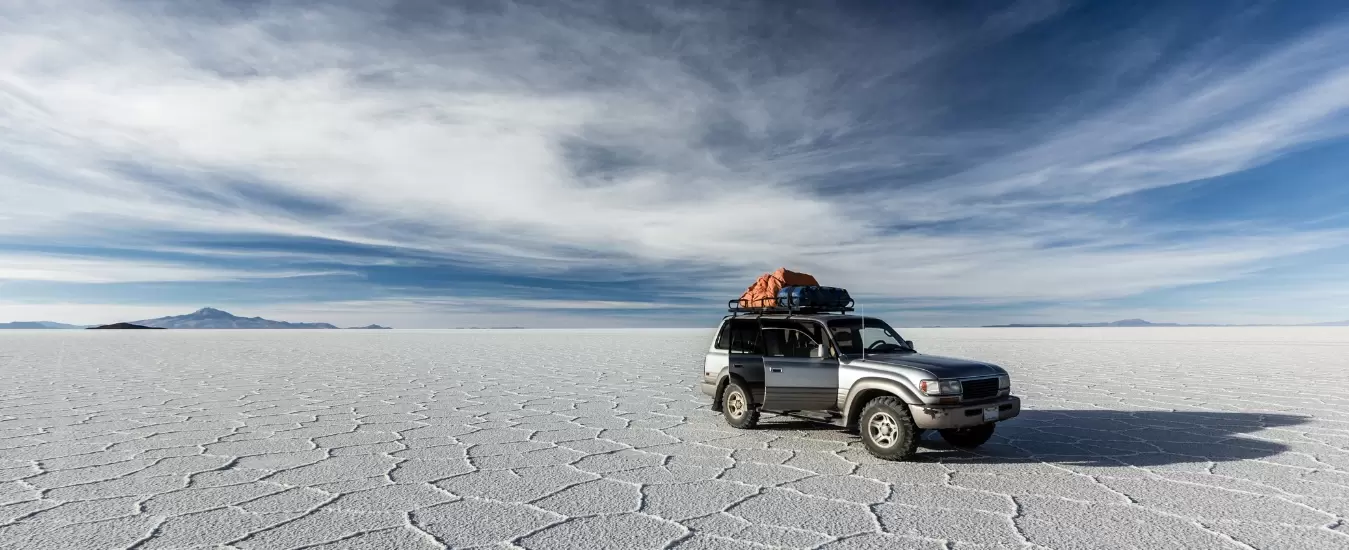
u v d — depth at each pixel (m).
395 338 52.66
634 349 31.70
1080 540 4.47
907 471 6.51
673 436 8.40
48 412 10.41
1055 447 7.68
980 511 5.15
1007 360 21.86
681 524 4.83
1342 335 52.00
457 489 5.80
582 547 4.36
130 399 12.02
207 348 33.41
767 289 9.25
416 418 9.81
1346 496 5.52
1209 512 5.09
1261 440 7.95
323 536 4.55
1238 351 26.77
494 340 46.50
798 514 5.08
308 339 49.88
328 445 7.77
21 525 4.79
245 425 9.16
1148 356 23.78
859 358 7.81
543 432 8.66
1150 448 7.57
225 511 5.13
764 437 8.34
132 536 4.56
